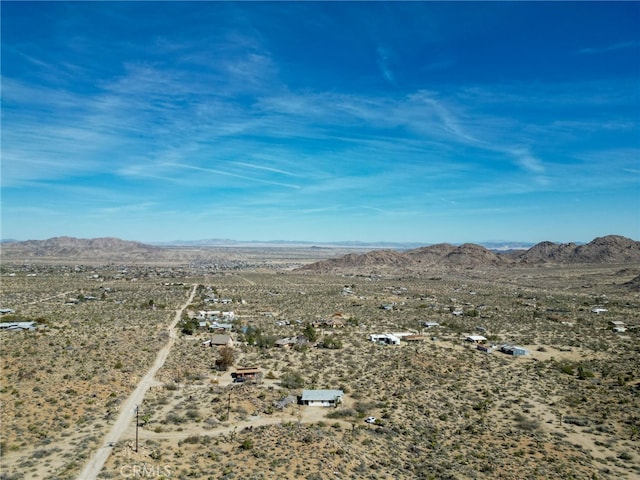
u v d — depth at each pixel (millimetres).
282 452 49000
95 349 89688
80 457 46094
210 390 72938
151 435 53562
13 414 56500
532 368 91188
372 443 55281
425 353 100562
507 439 59312
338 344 106500
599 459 54156
